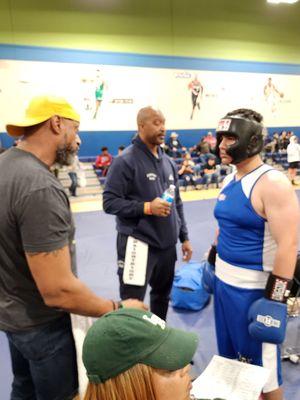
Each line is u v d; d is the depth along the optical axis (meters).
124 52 10.44
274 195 1.36
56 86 9.91
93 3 9.88
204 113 11.74
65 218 1.17
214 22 11.30
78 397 1.30
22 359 1.52
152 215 2.12
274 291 1.39
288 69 12.69
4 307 1.28
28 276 1.24
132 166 2.12
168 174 2.31
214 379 1.21
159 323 0.76
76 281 1.18
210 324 2.77
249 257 1.49
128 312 0.76
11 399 1.61
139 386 0.67
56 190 1.15
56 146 1.27
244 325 1.55
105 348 0.69
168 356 0.70
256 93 12.37
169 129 11.38
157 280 2.36
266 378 1.20
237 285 1.54
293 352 2.29
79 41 9.94
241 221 1.48
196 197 8.02
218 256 1.66
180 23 10.90
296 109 13.15
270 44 12.21
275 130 12.95
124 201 2.12
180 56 11.09
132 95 10.75
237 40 11.73
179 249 4.52
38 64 9.66
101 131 10.62
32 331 1.29
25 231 1.11
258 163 1.49
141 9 10.40
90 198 8.23
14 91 9.54
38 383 1.35
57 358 1.33
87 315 1.22
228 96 11.98
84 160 10.19
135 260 2.10
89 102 10.33
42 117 1.22
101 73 10.30
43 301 1.27
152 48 10.72
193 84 11.41
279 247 1.37
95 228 5.55
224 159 1.51
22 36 9.43
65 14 9.70
